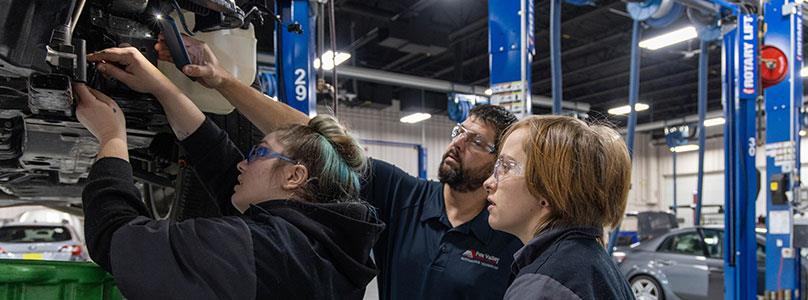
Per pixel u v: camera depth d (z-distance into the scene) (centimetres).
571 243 103
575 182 105
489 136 173
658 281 676
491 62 311
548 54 1194
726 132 434
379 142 1564
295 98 262
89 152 163
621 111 1522
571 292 94
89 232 107
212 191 149
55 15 109
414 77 1115
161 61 142
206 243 104
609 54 1184
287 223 114
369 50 1186
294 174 124
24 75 111
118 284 100
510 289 101
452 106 1067
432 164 1664
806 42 1037
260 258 106
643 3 382
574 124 111
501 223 115
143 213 112
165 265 100
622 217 112
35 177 215
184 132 144
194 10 143
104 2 135
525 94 297
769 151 445
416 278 179
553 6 327
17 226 850
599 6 923
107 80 138
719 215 1720
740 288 420
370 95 1384
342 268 119
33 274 105
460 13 1040
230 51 156
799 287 446
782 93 439
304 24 265
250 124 182
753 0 433
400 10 973
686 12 450
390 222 191
